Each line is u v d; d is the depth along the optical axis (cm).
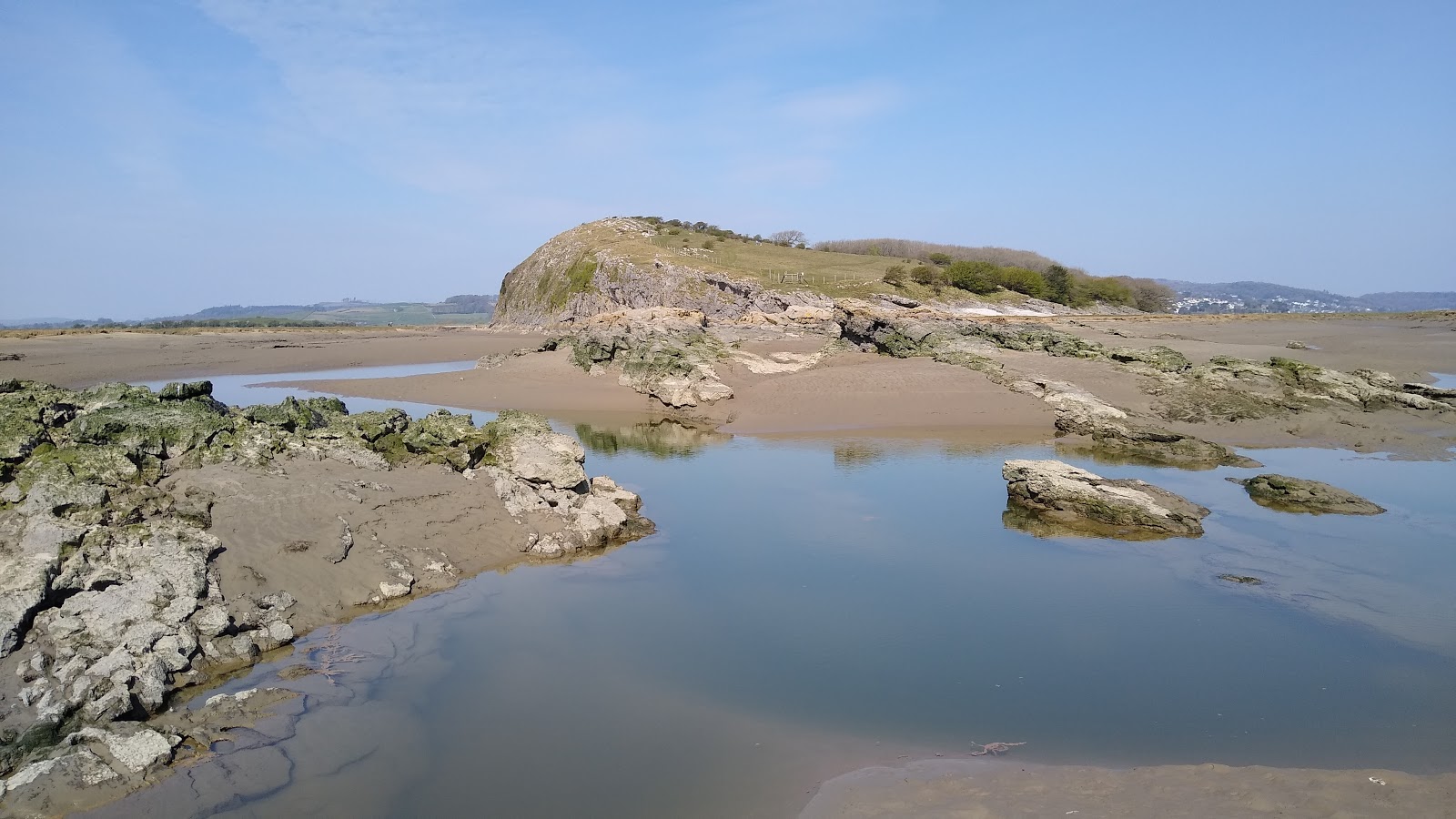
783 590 1645
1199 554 1867
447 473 2009
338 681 1226
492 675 1273
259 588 1405
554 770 1026
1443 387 4216
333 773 1003
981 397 3625
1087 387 3675
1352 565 1789
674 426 3509
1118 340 5966
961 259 12644
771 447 3062
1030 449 2986
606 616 1505
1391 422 3278
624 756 1060
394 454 2081
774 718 1163
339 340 7700
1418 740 1103
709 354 4309
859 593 1631
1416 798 930
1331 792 948
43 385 2095
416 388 4331
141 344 6800
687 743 1094
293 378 5000
